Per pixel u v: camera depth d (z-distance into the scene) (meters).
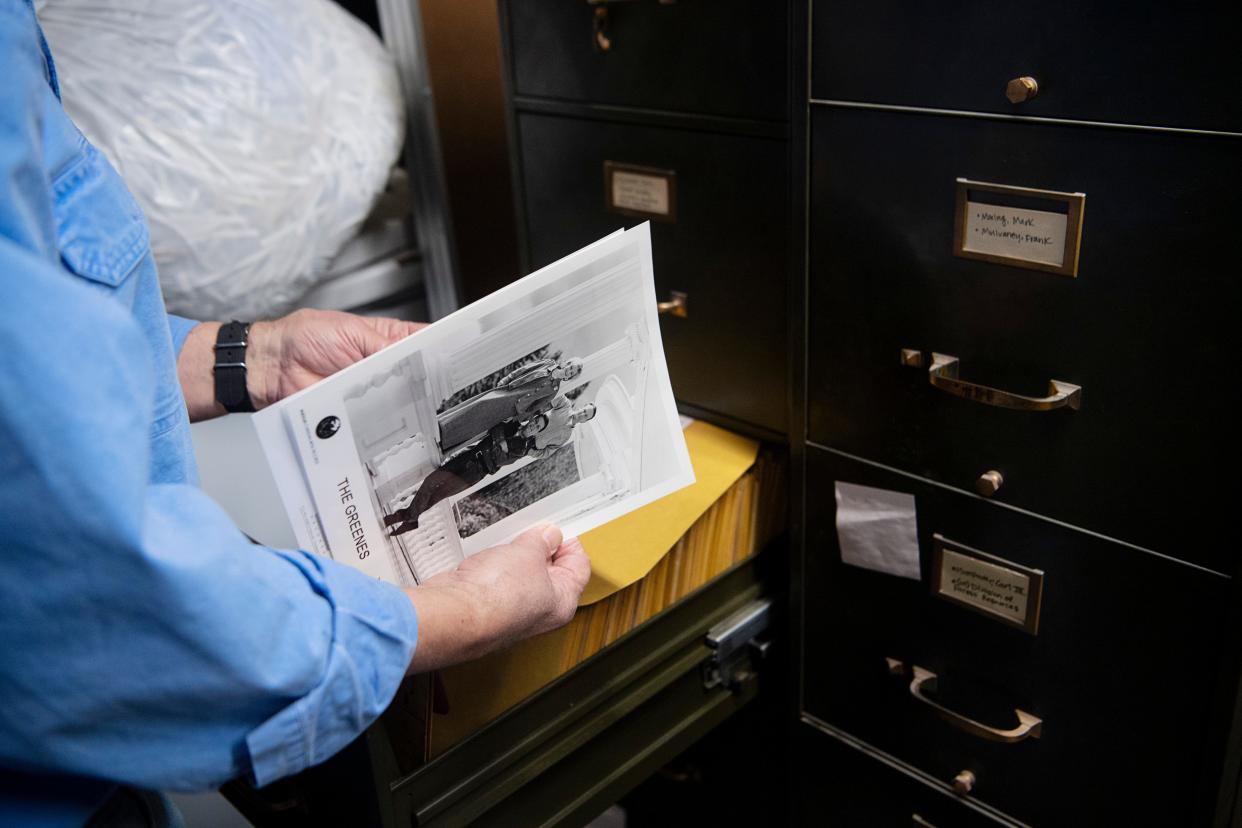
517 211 1.16
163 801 0.60
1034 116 0.71
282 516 0.99
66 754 0.46
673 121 0.96
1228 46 0.62
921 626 0.94
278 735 0.49
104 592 0.43
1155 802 0.82
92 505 0.41
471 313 0.66
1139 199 0.68
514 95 1.10
